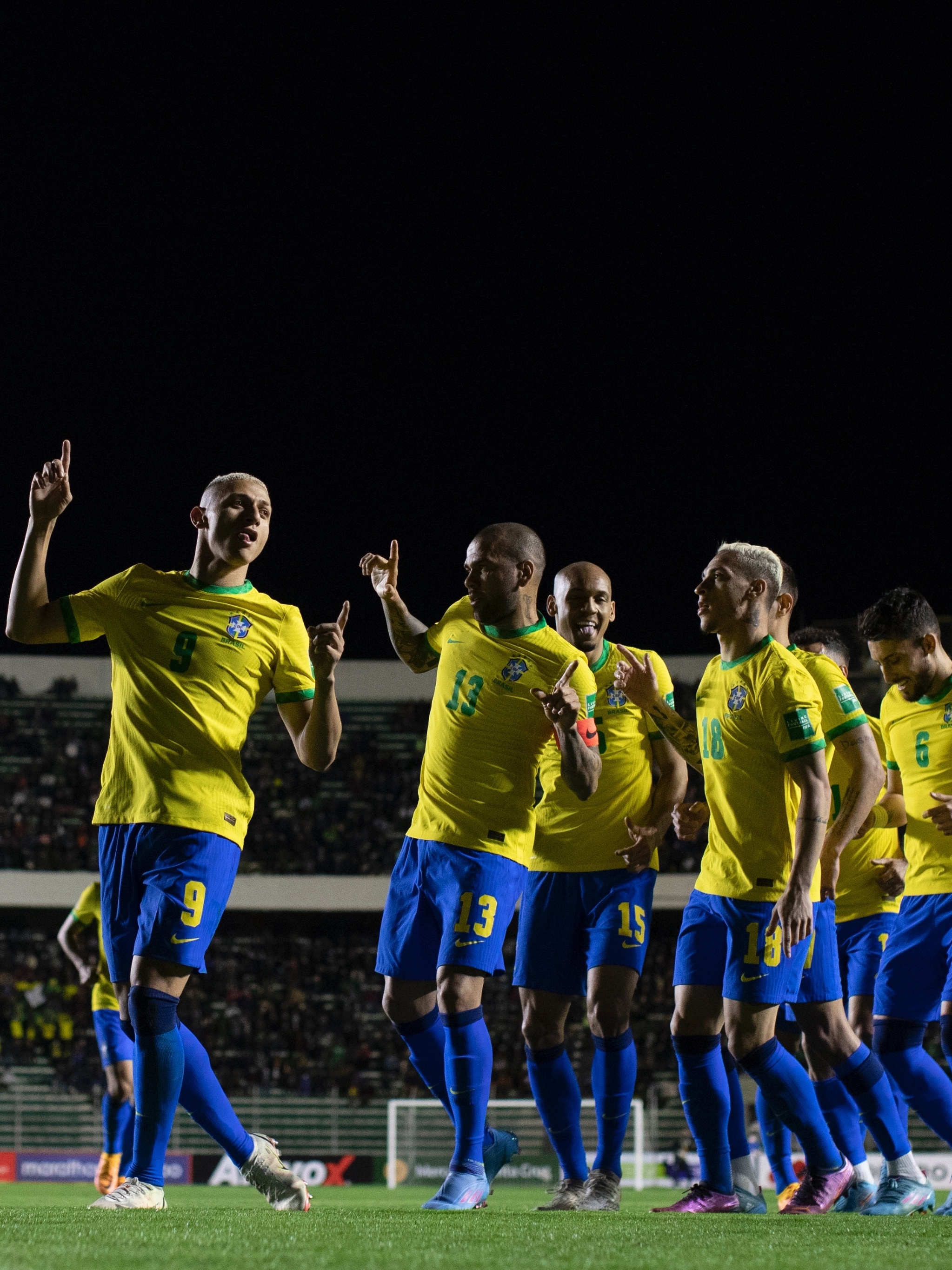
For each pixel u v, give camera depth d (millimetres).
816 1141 5105
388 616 5957
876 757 5336
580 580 6000
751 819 5035
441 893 5254
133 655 4797
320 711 4859
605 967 5676
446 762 5344
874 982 6746
